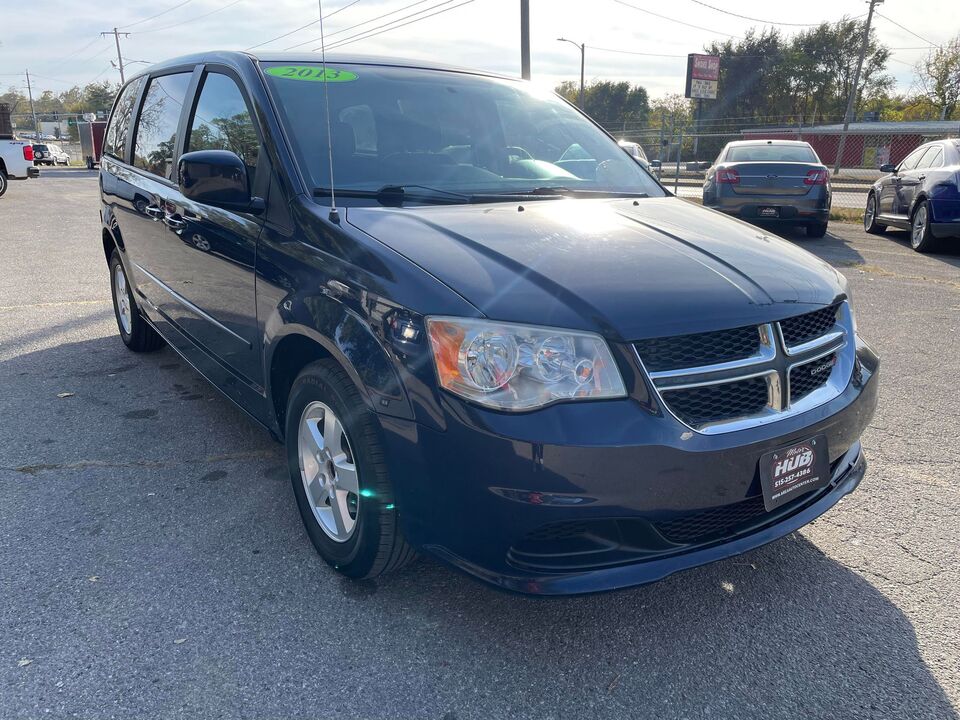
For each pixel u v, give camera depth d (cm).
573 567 213
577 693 217
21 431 390
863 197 2078
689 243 263
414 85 355
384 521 237
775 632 244
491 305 210
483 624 245
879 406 436
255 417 323
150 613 247
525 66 2192
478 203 298
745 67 6519
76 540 290
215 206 295
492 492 205
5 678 217
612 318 210
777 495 229
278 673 222
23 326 592
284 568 274
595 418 203
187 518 307
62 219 1360
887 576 275
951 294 732
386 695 215
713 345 220
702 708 212
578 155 364
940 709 212
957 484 344
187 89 383
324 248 257
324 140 301
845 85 6341
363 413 233
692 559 221
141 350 518
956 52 5350
